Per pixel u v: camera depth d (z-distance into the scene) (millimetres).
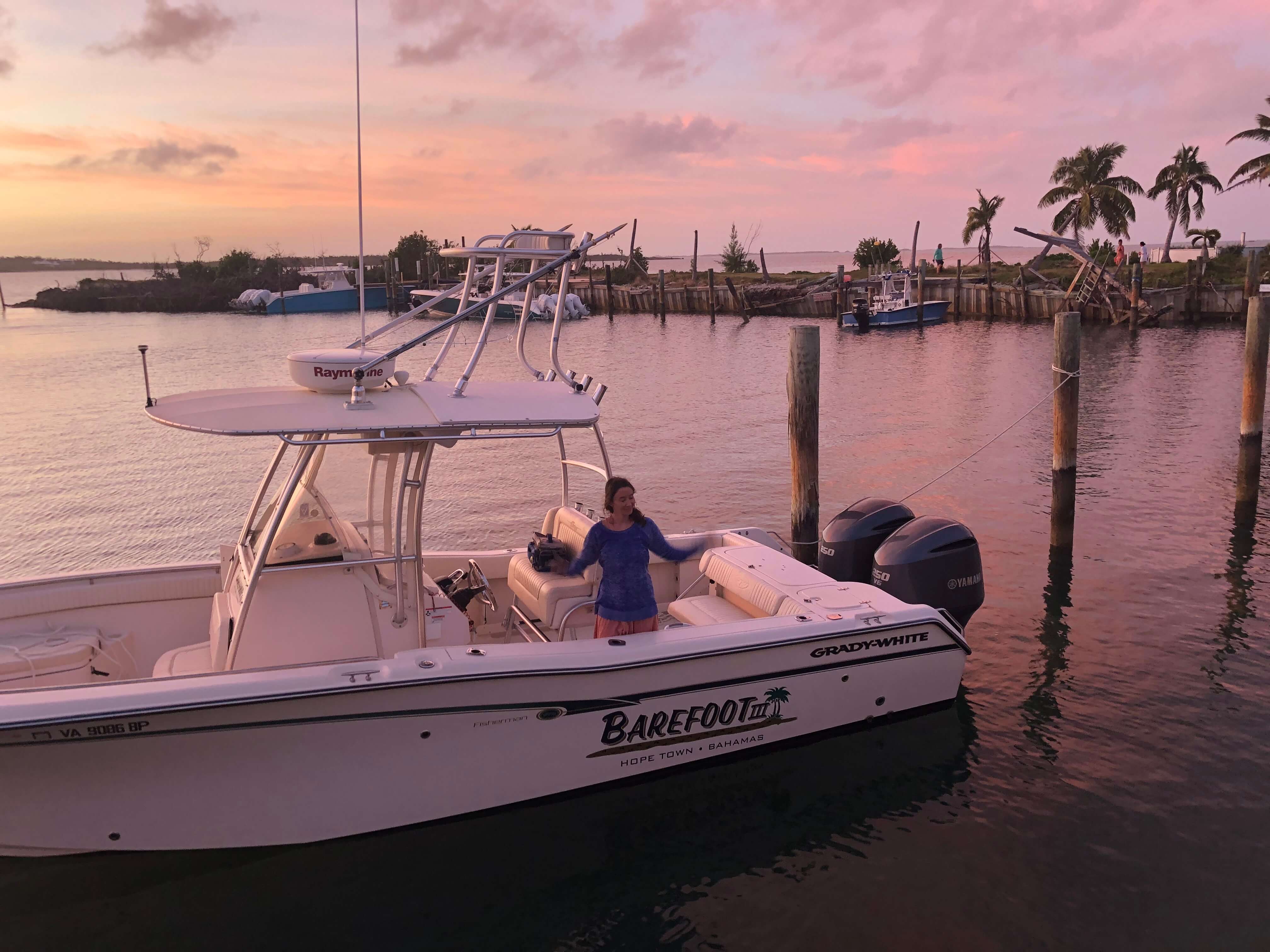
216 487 13469
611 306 53719
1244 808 5043
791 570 6262
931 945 4059
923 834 4883
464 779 4707
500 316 47000
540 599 5527
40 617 5355
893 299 41469
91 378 26609
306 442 4391
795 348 8719
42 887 4312
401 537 4820
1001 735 5883
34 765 3961
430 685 4418
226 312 72562
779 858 4695
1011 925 4172
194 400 4656
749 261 73750
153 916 4199
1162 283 40906
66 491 13203
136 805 4188
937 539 6340
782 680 5434
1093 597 8266
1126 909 4258
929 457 14578
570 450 15742
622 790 5191
